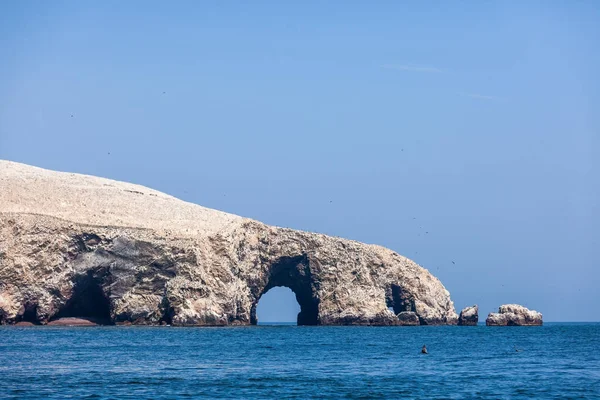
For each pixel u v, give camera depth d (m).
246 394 159.00
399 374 195.00
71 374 183.00
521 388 171.88
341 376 188.88
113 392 157.88
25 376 177.88
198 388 165.25
